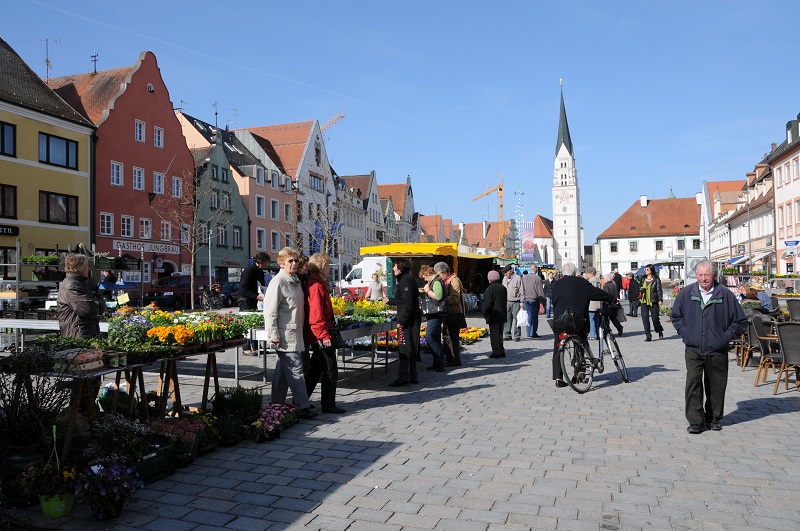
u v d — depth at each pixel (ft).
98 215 119.85
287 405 24.57
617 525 14.60
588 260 577.84
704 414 24.09
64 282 23.43
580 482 17.61
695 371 23.38
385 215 305.32
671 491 16.87
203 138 169.99
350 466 19.19
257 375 36.86
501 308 45.65
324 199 227.40
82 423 17.46
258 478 18.07
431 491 16.93
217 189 161.89
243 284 42.47
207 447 20.47
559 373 32.71
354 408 27.89
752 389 32.76
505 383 34.68
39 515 15.31
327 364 26.76
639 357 46.24
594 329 57.82
